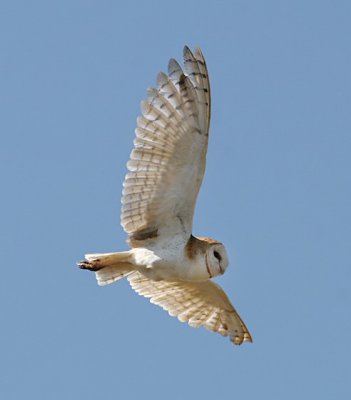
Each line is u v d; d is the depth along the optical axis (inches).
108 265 599.2
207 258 597.0
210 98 557.9
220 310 673.0
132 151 575.8
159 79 563.8
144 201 583.8
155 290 668.7
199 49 557.0
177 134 567.2
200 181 575.8
